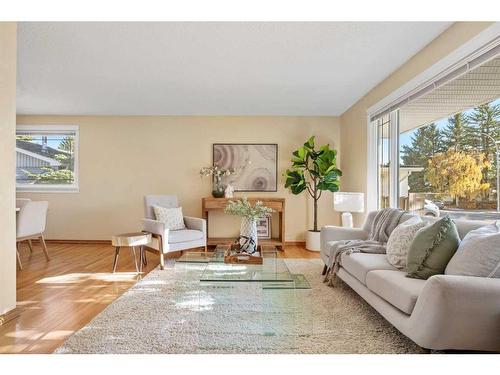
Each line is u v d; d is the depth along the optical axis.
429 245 2.06
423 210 3.25
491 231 1.92
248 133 5.72
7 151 2.35
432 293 1.61
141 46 2.97
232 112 5.52
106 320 2.36
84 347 1.95
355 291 2.85
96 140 5.71
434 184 3.06
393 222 3.12
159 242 3.94
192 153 5.72
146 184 5.71
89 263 4.22
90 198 5.71
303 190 5.58
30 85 4.10
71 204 5.71
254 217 3.31
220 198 5.28
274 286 2.14
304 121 5.73
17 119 5.70
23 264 4.15
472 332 1.58
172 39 2.83
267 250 3.42
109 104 5.02
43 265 4.10
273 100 4.78
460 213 2.70
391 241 2.58
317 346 1.99
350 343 2.03
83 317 2.45
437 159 3.00
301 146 5.72
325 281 3.40
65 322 2.35
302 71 3.61
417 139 3.33
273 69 3.54
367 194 4.40
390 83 3.72
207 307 2.17
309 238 5.16
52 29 2.65
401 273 2.22
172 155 5.72
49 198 5.71
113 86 4.15
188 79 3.88
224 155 5.70
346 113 5.39
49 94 4.49
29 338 2.10
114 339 2.06
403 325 1.84
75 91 4.36
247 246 3.24
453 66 2.61
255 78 3.83
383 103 3.86
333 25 2.60
